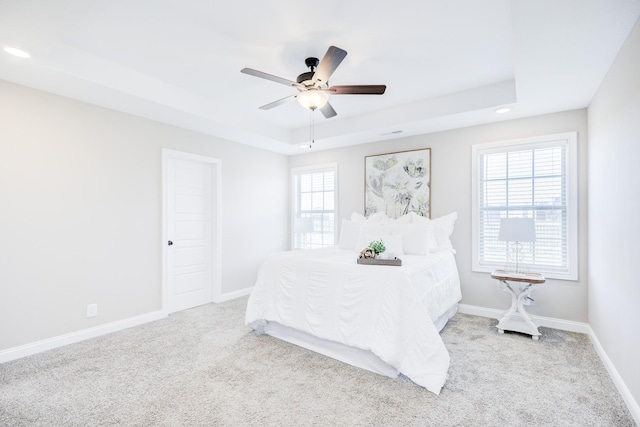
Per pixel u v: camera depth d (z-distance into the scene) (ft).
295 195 18.44
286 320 9.48
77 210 9.91
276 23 7.06
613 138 7.36
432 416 6.04
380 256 8.86
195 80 10.24
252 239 16.33
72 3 5.56
